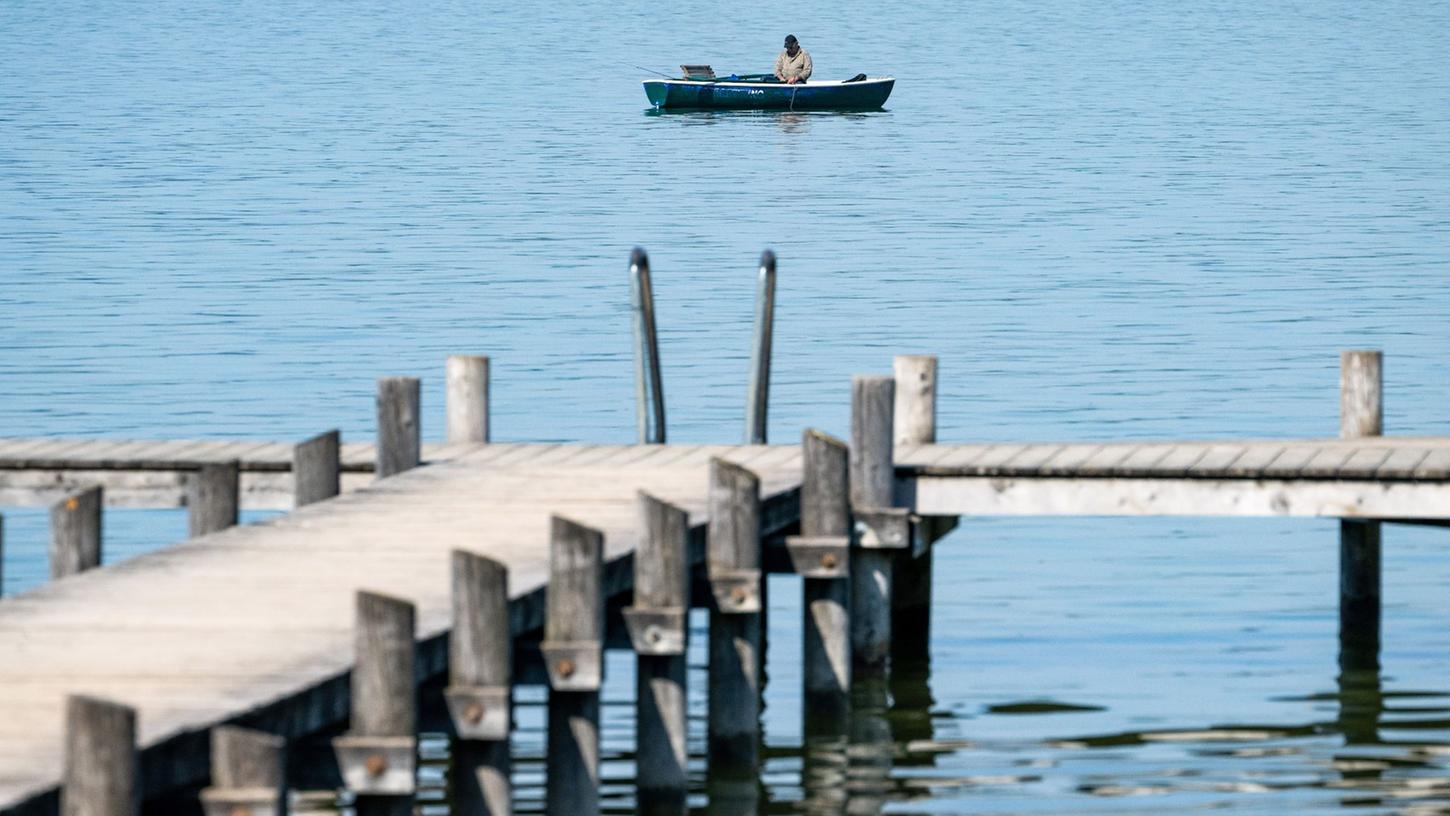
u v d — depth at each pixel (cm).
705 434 10081
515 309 13625
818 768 5822
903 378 6800
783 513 6025
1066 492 6266
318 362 11906
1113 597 7675
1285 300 13788
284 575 5012
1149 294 14075
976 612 7488
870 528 6172
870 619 6412
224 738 3528
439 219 17762
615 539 5388
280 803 3544
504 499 6016
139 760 3447
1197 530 8688
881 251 16000
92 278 14750
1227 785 5672
